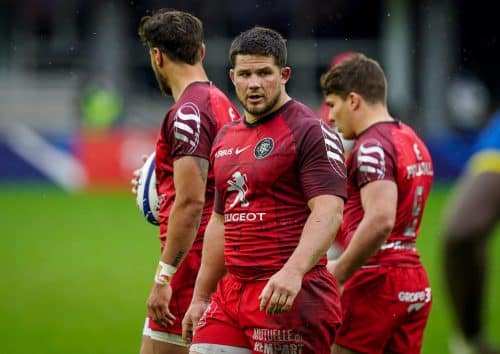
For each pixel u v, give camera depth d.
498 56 105.88
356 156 18.34
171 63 18.25
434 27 102.38
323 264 15.49
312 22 104.50
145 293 41.16
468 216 10.50
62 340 32.06
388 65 103.50
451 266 10.42
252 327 15.34
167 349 18.31
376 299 18.62
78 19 104.81
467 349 10.72
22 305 38.38
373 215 17.70
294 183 15.23
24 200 74.25
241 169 15.47
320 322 15.06
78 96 92.19
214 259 16.56
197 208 17.27
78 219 64.75
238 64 15.32
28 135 81.56
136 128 88.56
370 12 104.19
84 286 42.59
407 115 91.00
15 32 105.25
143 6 103.56
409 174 18.48
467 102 101.12
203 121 17.50
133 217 66.00
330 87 19.12
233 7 103.44
